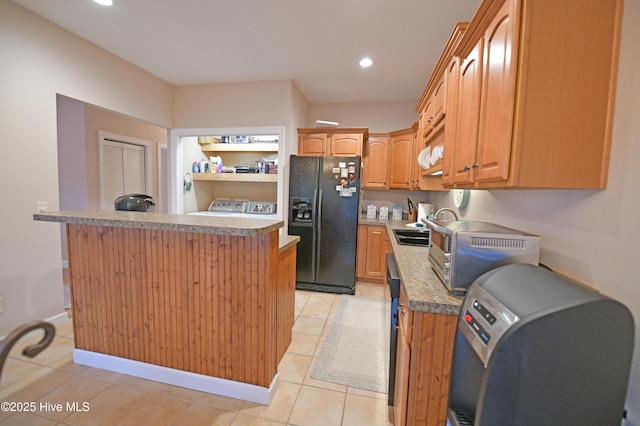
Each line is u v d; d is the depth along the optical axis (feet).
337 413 5.41
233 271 5.54
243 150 14.67
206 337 5.83
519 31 3.18
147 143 16.33
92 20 7.53
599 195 3.09
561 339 2.14
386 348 7.57
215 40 8.41
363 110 14.07
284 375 6.45
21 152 7.26
